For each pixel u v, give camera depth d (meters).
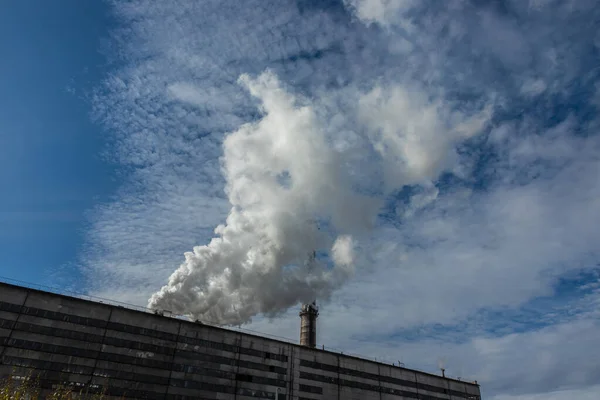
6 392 28.00
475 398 90.56
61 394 46.25
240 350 65.31
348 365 76.00
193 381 59.12
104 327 56.06
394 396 78.75
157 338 59.12
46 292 54.22
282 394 65.81
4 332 49.84
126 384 54.38
